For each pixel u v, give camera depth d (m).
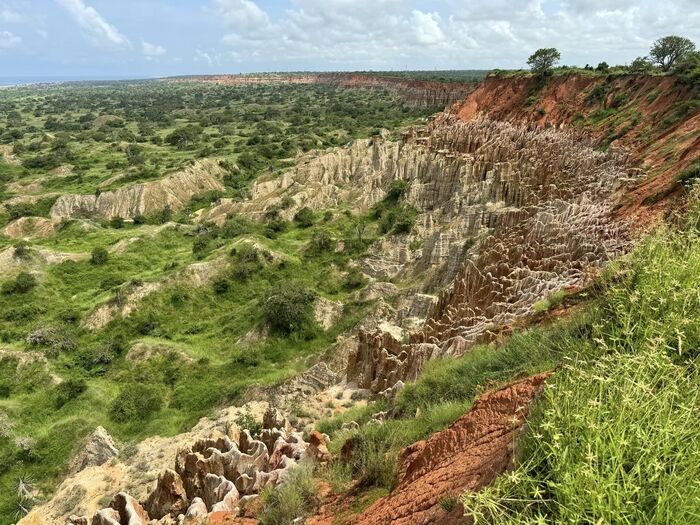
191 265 65.44
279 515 11.34
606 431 4.79
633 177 37.50
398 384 23.69
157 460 35.84
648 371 5.84
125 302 60.16
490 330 19.97
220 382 47.94
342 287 61.88
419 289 51.59
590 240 26.94
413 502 8.41
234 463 17.78
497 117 92.44
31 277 66.19
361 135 144.00
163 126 194.50
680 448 4.45
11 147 142.75
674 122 51.84
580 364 6.97
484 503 4.89
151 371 50.62
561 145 65.94
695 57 62.84
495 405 9.67
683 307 7.47
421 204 72.31
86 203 96.62
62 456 40.56
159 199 98.19
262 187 90.88
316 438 15.23
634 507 4.19
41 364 51.88
